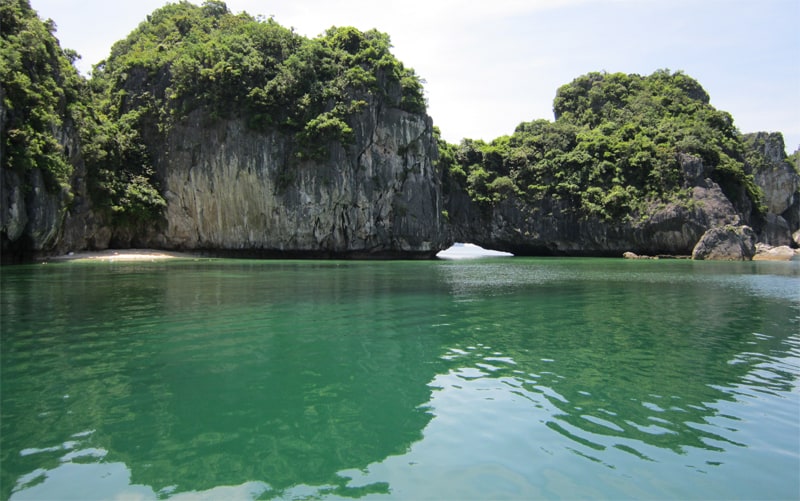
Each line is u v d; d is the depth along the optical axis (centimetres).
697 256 5416
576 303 1741
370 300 1747
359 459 556
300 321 1333
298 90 4912
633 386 812
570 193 6397
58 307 1500
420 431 632
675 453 574
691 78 7738
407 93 5338
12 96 3181
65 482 497
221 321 1314
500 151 6819
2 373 834
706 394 776
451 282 2438
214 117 4669
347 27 5312
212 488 492
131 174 4775
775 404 734
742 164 6562
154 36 5741
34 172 3281
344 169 4909
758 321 1403
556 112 8206
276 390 778
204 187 4862
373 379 841
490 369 903
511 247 6962
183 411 686
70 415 663
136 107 5044
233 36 4962
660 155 6084
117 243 4803
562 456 565
